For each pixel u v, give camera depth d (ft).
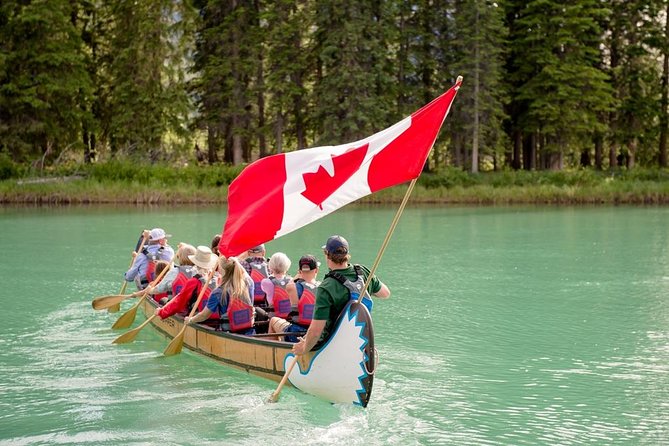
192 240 80.33
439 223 105.91
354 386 26.09
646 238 85.51
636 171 184.34
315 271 30.83
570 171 178.09
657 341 36.81
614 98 191.93
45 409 27.09
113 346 35.96
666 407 27.25
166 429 25.03
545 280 55.42
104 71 192.75
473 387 29.58
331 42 167.43
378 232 91.71
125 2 175.01
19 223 102.22
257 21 184.96
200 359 33.42
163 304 38.27
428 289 51.55
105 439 24.22
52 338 37.52
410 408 27.09
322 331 26.18
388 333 38.70
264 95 190.80
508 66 200.54
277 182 29.32
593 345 36.11
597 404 27.55
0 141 165.78
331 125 168.96
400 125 27.30
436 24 184.24
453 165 190.60
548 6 186.50
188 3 176.86
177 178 160.35
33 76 169.68
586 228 98.22
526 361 33.35
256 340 29.58
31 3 165.27
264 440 24.06
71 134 177.06
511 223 106.63
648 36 196.24
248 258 36.94
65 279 55.01
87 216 114.93
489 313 43.47
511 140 206.69
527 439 24.23
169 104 174.91
